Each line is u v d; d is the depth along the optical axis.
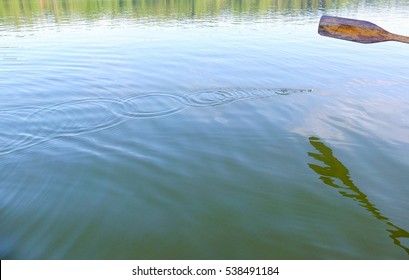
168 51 13.81
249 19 22.12
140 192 5.18
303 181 5.49
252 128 7.31
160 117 7.83
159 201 5.00
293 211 4.82
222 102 8.74
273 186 5.36
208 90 9.58
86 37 16.12
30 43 14.83
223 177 5.57
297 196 5.14
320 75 11.07
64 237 4.36
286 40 16.03
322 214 4.78
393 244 4.27
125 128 7.27
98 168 5.77
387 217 4.73
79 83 10.06
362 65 12.28
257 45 14.98
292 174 5.68
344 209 4.88
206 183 5.41
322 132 7.19
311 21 21.11
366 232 4.45
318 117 7.91
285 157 6.20
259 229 4.49
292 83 10.27
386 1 32.44
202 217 4.70
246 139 6.82
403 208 4.91
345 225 4.57
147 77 10.67
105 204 4.93
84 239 4.33
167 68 11.60
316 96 9.22
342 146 6.63
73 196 5.10
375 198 5.12
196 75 10.91
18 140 6.76
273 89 9.70
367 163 6.05
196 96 9.12
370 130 7.32
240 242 4.29
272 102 8.77
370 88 9.91
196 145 6.55
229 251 4.15
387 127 7.47
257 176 5.61
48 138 6.83
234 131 7.16
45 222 4.59
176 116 7.89
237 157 6.16
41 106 8.39
